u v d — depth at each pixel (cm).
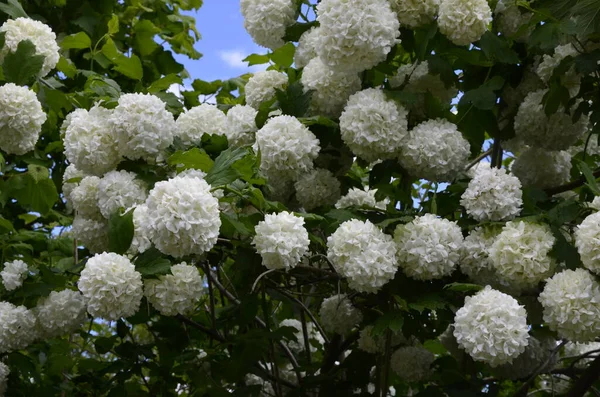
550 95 302
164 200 227
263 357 325
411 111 301
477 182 263
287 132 282
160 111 277
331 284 327
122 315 248
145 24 460
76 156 278
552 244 250
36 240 387
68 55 422
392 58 301
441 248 255
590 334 235
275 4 313
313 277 301
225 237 281
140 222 247
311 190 296
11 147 297
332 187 301
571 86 316
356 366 338
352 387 345
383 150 281
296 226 246
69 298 286
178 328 335
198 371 304
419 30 296
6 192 342
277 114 309
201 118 314
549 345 340
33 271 316
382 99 282
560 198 327
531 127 317
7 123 289
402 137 281
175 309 262
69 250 392
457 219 306
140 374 335
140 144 271
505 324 221
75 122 280
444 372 328
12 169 376
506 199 258
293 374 394
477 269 267
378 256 252
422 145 278
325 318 334
